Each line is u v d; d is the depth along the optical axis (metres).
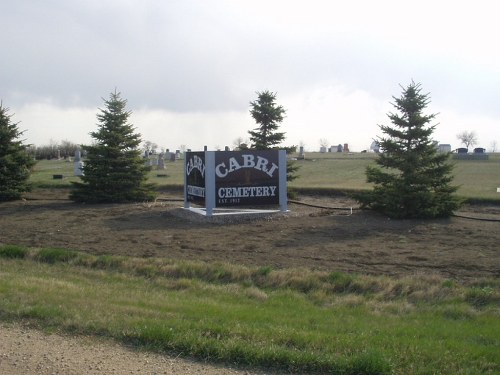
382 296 10.82
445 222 19.14
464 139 94.06
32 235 17.34
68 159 66.19
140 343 6.60
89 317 7.50
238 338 6.64
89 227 18.80
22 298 8.60
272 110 27.53
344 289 11.40
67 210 23.25
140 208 23.52
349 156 68.19
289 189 28.59
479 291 10.53
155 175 41.28
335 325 8.25
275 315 8.84
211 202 20.12
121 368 5.86
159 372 5.77
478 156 58.44
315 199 27.30
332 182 34.09
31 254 14.34
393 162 20.23
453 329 8.24
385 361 5.85
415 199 19.62
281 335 6.86
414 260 13.52
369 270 12.63
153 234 17.41
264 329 7.21
